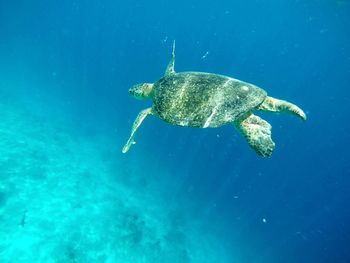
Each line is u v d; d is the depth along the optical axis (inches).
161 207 723.4
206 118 157.2
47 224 499.2
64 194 592.1
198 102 165.2
